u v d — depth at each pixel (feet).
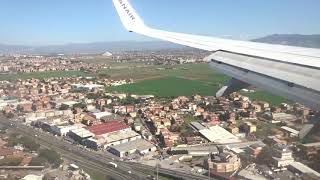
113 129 429.38
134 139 410.93
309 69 65.98
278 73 68.13
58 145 400.67
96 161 348.79
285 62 72.28
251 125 418.72
